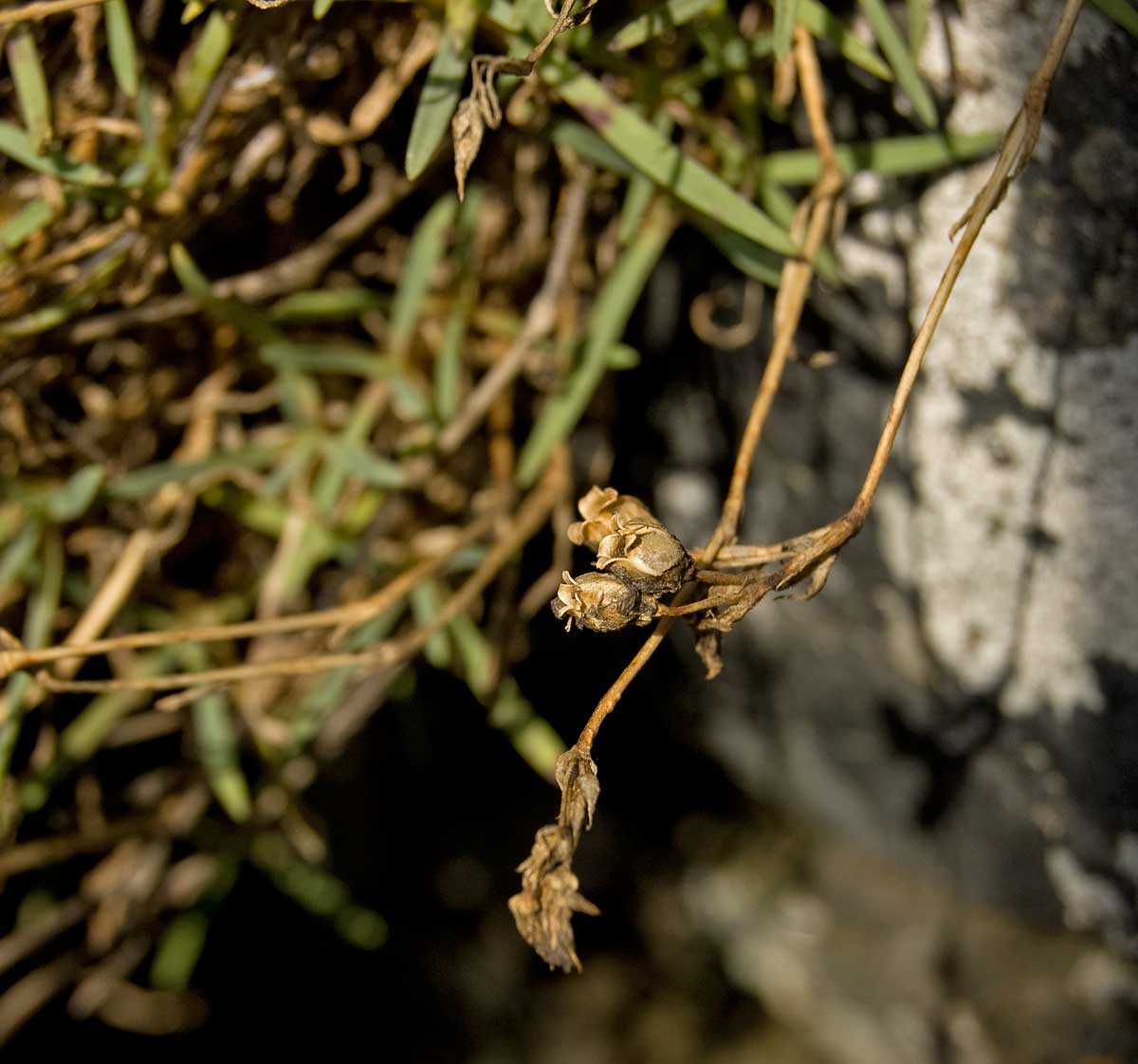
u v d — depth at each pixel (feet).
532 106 0.75
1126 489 0.77
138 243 0.76
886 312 0.79
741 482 0.72
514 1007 1.16
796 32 0.74
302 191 0.79
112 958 0.89
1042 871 0.87
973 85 0.74
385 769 1.07
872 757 0.89
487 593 0.89
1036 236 0.75
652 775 1.10
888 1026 0.99
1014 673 0.82
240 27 0.73
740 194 0.76
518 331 0.82
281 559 0.83
